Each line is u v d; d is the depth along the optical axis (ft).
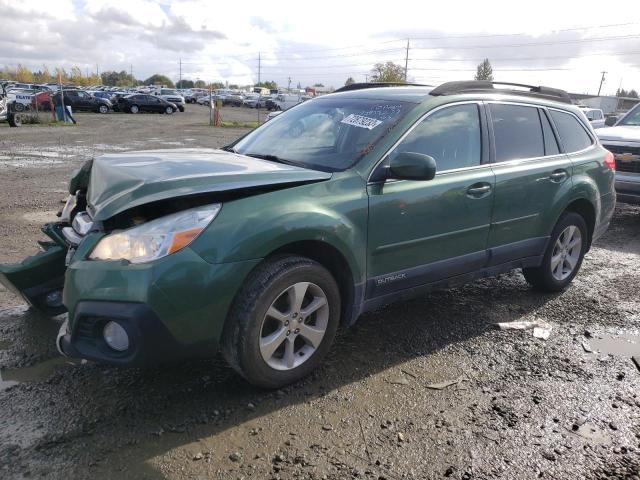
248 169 10.96
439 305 15.89
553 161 15.88
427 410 10.51
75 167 40.29
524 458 9.24
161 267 9.02
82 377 11.04
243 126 104.06
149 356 9.22
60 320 13.56
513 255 15.03
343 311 11.83
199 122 110.52
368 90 14.90
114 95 139.03
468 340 13.65
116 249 9.34
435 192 12.55
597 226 17.83
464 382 11.63
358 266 11.39
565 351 13.33
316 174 11.19
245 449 9.11
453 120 13.47
